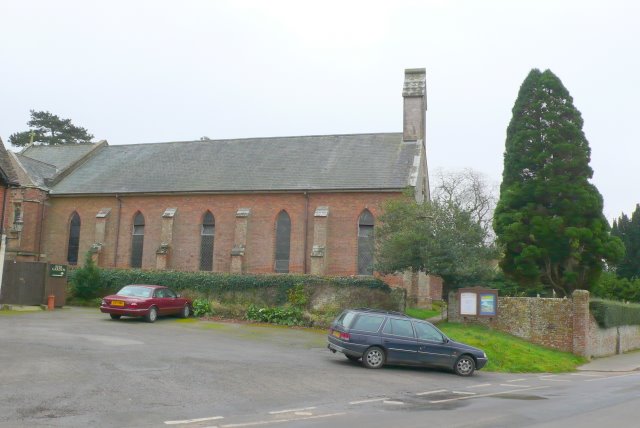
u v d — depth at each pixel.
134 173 42.06
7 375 12.25
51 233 40.91
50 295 29.80
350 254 35.53
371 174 36.88
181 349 18.00
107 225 39.94
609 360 27.11
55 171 43.56
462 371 18.08
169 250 38.28
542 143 34.03
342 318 18.31
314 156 40.16
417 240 26.56
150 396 11.27
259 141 43.47
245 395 12.07
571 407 12.57
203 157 42.56
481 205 53.00
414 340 17.73
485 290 26.81
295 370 15.72
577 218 32.47
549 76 34.62
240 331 24.56
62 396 10.72
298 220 36.84
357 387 14.04
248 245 37.47
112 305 25.62
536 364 22.08
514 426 10.12
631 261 58.22
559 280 32.81
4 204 29.00
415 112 40.03
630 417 11.41
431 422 10.24
